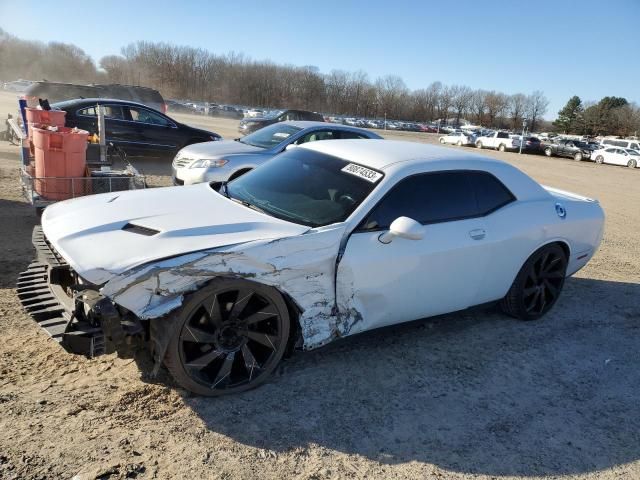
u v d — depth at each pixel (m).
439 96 121.12
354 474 2.74
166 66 100.50
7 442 2.64
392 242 3.65
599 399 3.75
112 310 2.81
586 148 40.62
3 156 12.00
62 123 6.82
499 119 120.31
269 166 4.49
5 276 4.76
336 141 4.69
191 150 8.62
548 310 5.07
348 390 3.49
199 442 2.83
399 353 4.08
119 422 2.91
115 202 3.75
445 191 4.09
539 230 4.58
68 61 99.00
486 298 4.47
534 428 3.32
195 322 3.04
